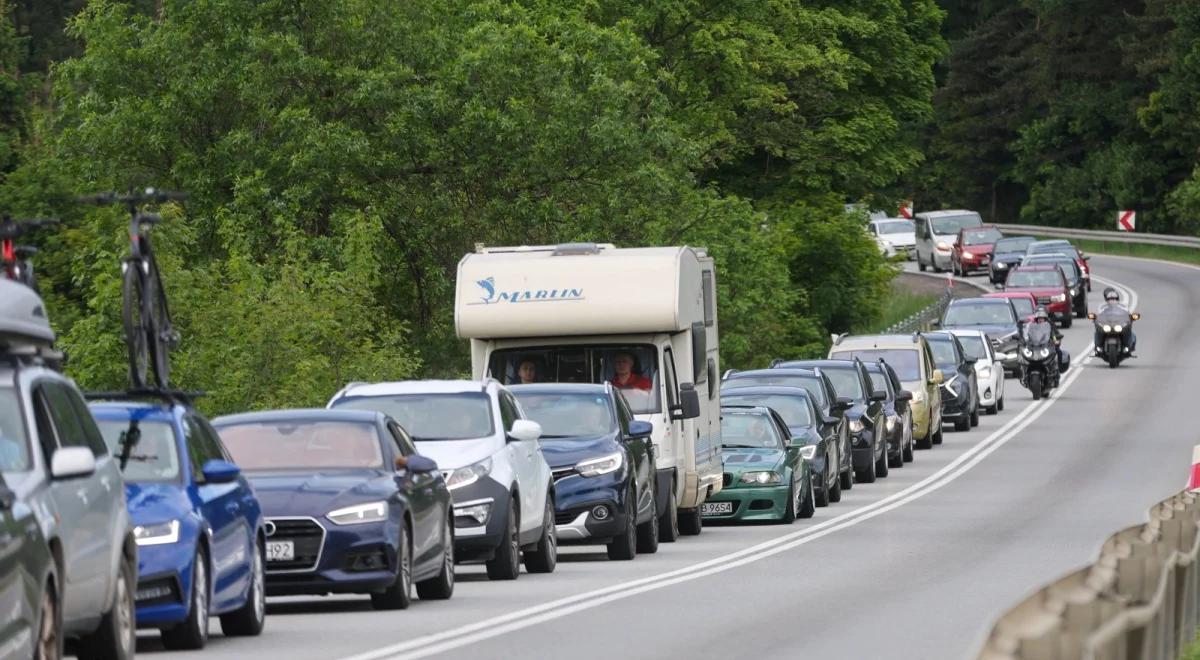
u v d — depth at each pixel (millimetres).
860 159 191750
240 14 114500
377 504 49281
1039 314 160625
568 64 119938
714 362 81625
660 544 74750
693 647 42156
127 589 36781
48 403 34094
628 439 69125
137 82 114188
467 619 48344
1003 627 23031
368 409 60125
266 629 46500
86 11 116938
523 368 75938
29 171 102938
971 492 95562
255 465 51312
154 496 41219
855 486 102188
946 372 137250
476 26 121750
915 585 56406
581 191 119000
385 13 117625
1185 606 38531
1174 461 109875
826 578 59000
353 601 54031
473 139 115812
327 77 114688
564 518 66000
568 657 40406
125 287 50156
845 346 126500
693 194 137125
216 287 91062
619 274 74938
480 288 75500
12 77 119125
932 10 198875
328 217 114125
